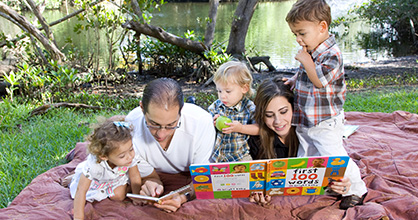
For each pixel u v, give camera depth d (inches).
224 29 698.2
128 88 364.5
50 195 130.1
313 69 117.3
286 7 999.0
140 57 414.3
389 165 146.3
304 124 125.9
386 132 180.5
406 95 265.9
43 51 370.3
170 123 104.4
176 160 130.1
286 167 107.4
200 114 123.3
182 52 397.1
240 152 139.6
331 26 645.9
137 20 337.1
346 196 120.9
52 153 178.9
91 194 124.6
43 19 342.0
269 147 134.3
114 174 121.0
